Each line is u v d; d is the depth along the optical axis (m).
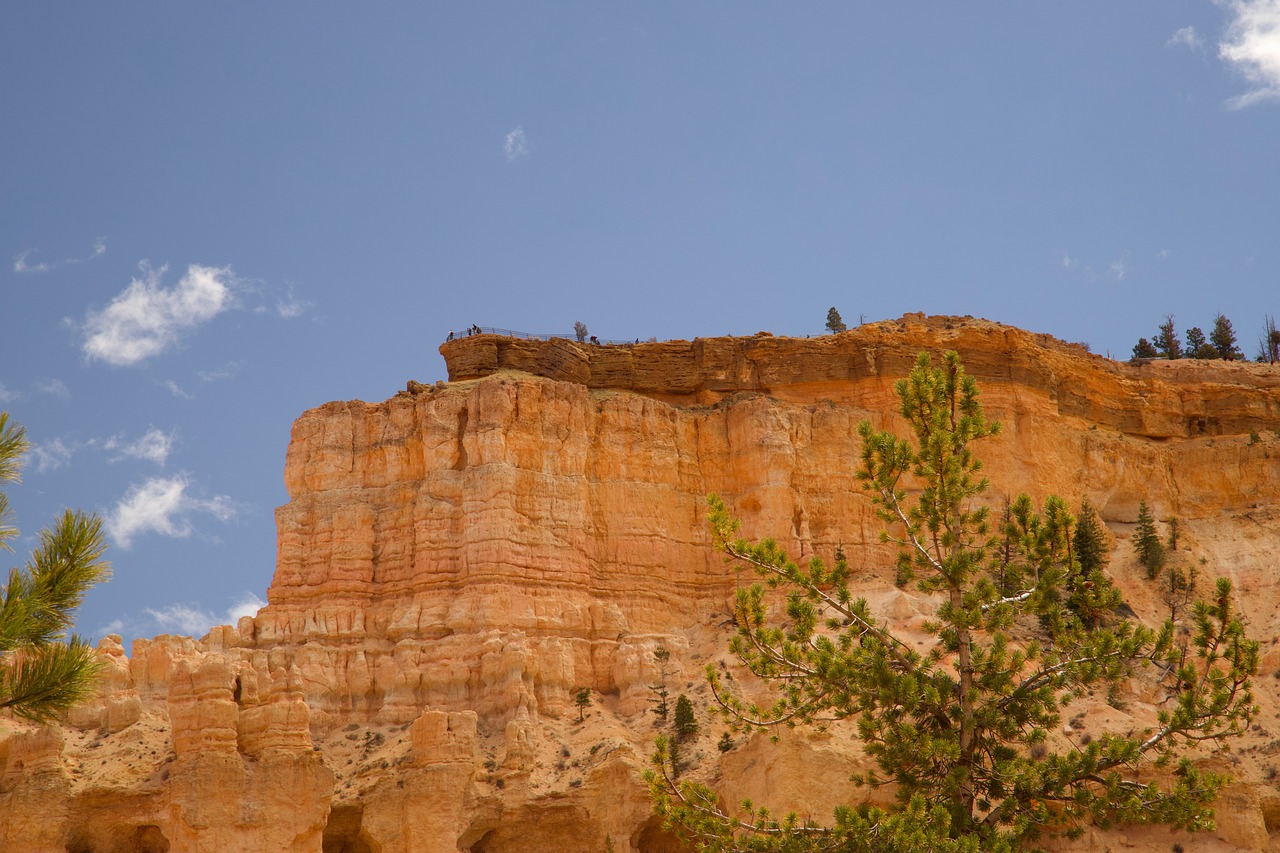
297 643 118.25
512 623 115.94
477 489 119.88
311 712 113.44
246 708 101.69
